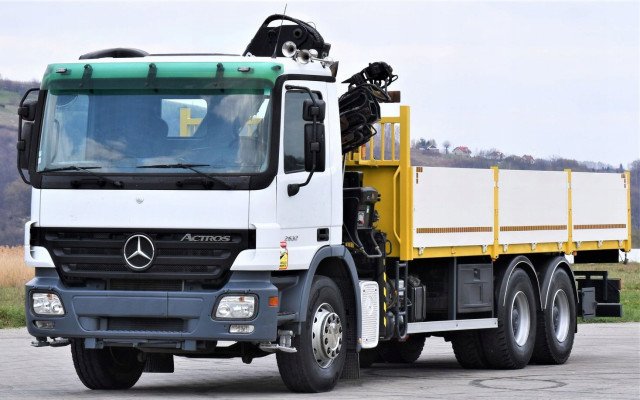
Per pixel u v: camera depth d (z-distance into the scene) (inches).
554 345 680.4
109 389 525.7
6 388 528.4
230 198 461.1
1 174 4549.7
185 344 465.7
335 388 524.7
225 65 470.3
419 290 588.1
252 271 462.9
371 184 581.9
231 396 487.8
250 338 460.1
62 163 477.4
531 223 666.8
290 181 472.4
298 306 483.2
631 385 542.6
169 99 472.1
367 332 533.3
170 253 466.0
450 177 598.5
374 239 550.9
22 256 1530.5
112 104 476.4
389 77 574.2
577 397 491.8
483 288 627.8
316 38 538.0
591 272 768.3
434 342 874.8
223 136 466.6
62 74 482.0
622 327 980.6
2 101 5472.4
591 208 730.8
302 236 482.0
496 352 637.9
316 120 462.9
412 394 499.5
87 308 470.0
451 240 597.9
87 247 473.1
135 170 469.4
